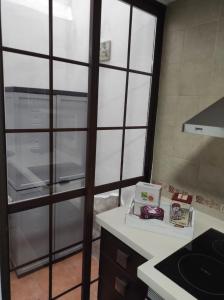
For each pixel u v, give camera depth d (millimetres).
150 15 1606
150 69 1715
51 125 1313
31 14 1161
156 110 1772
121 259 1312
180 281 969
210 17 1405
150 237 1254
